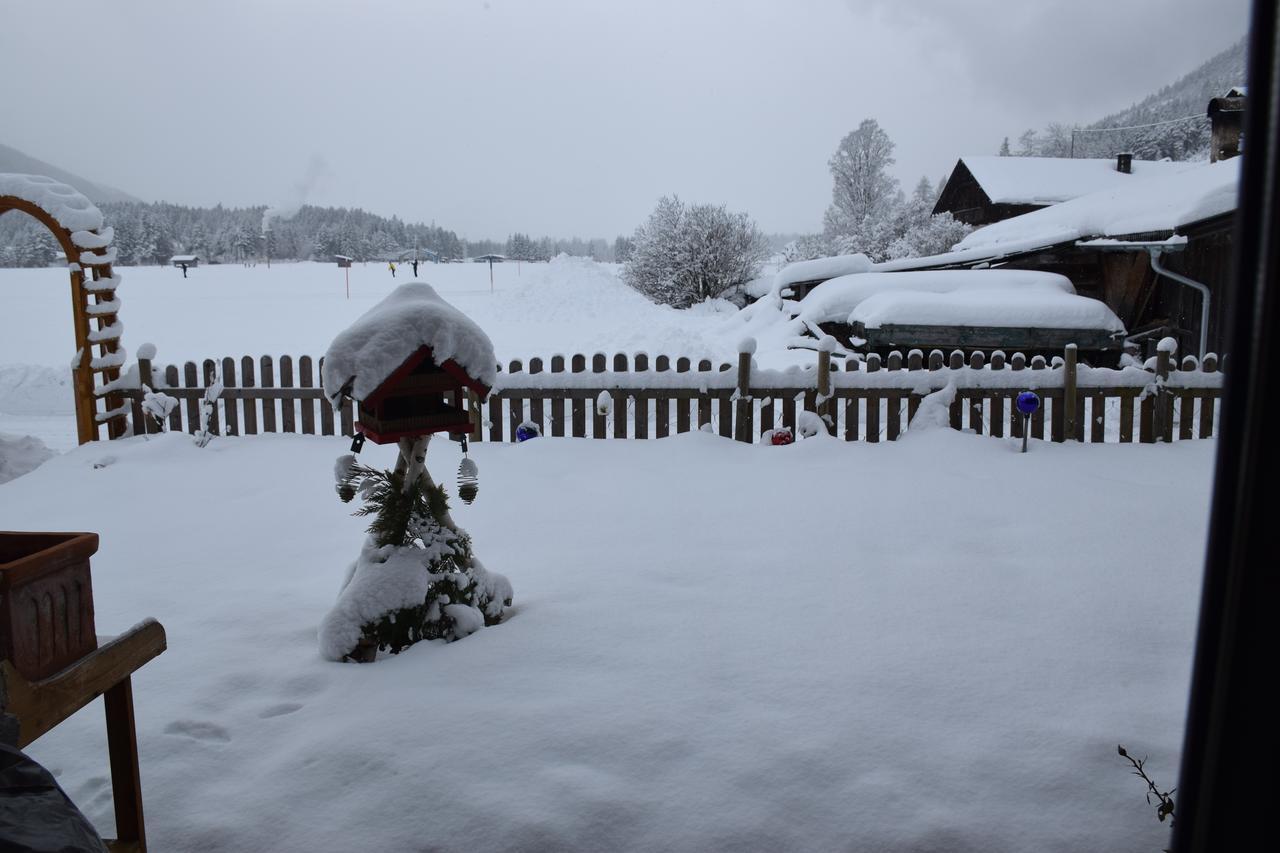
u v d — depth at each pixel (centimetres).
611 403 873
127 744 245
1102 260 1672
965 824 263
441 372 395
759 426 898
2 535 227
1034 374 859
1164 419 861
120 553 562
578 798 275
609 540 561
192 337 2142
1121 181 3400
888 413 861
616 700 334
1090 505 623
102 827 264
